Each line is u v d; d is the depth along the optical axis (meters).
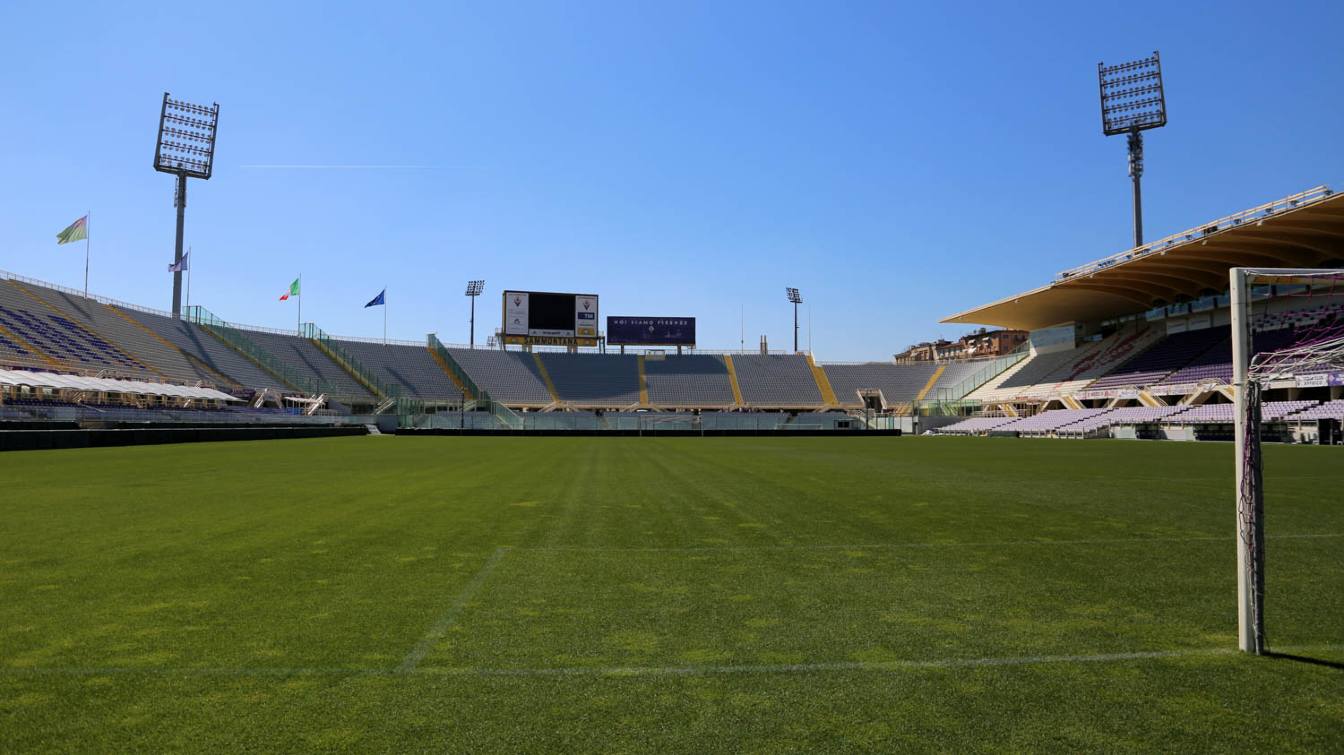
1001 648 4.35
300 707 3.45
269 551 7.26
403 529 8.69
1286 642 4.46
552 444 36.81
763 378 73.62
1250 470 4.31
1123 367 54.25
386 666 4.01
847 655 4.23
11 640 4.40
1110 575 6.31
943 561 6.89
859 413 69.19
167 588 5.71
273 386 55.59
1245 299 4.39
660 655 4.22
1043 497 12.30
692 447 33.78
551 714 3.39
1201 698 3.58
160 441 31.98
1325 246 38.94
